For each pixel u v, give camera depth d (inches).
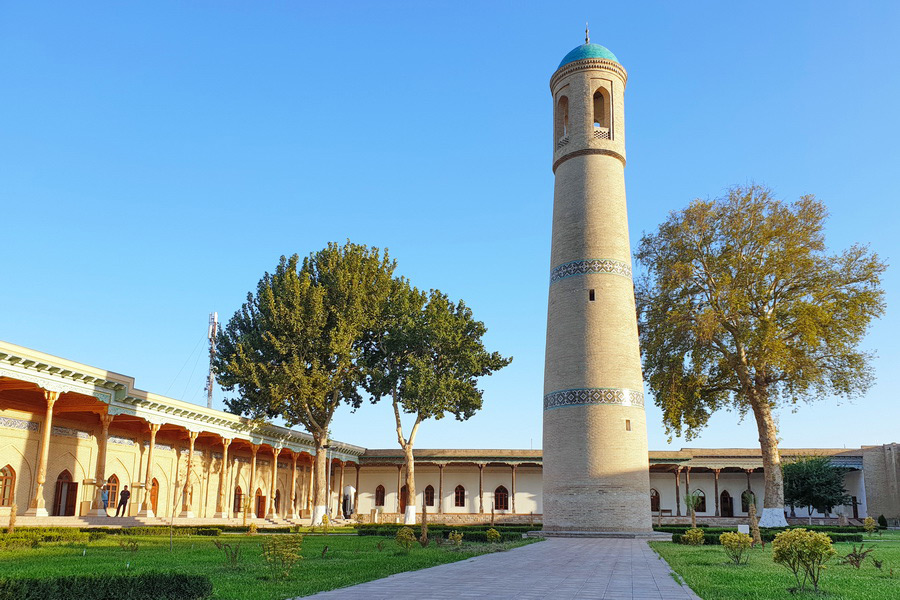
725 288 1275.8
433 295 1675.7
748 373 1336.1
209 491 1658.5
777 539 485.7
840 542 1087.6
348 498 2092.8
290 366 1402.6
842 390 1296.8
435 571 586.6
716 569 610.2
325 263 1567.4
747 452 1961.1
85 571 532.7
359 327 1509.6
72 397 1158.3
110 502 1336.1
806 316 1219.2
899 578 549.6
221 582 489.4
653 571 591.5
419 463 2020.2
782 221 1278.3
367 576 530.3
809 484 1806.1
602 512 1165.1
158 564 614.2
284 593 432.1
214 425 1449.3
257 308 1581.0
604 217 1294.3
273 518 1647.4
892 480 1886.1
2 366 932.0
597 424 1197.1
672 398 1370.6
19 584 336.8
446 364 1621.6
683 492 2015.3
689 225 1327.5
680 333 1317.7
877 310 1267.2
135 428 1401.3
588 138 1327.5
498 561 694.5
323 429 1530.5
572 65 1368.1
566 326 1262.3
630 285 1291.8
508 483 2052.2
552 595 431.2
